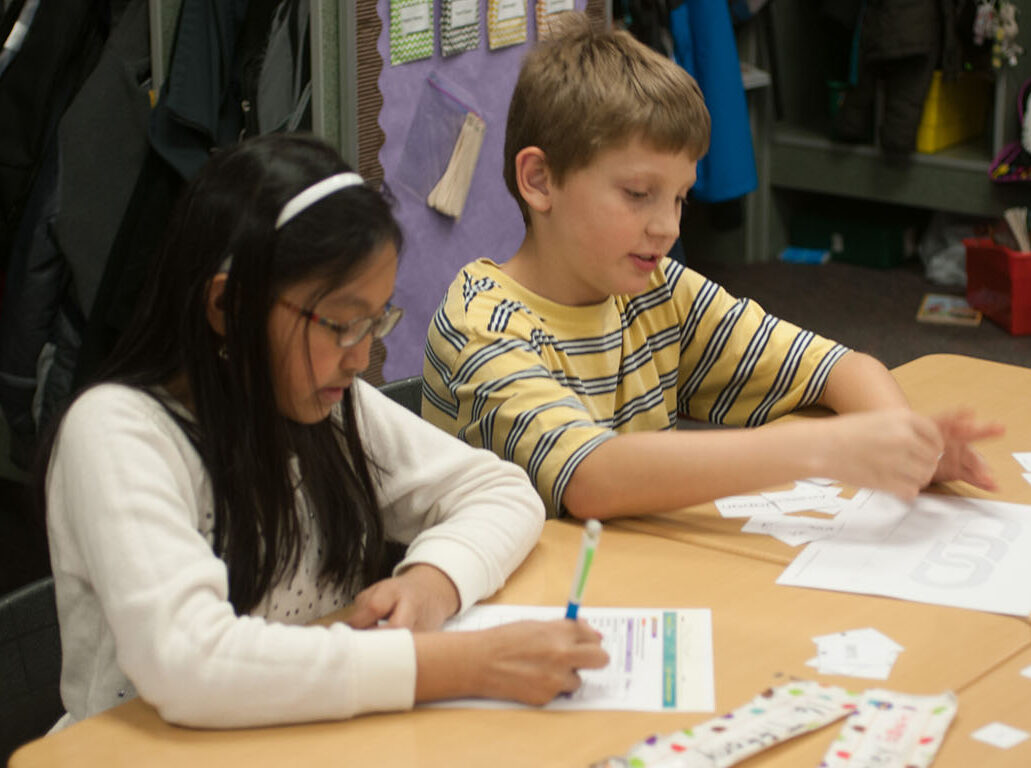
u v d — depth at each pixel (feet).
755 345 5.18
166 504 3.18
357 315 3.21
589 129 4.39
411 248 8.61
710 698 3.06
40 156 8.31
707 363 5.27
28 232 8.28
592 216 4.50
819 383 5.05
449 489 3.93
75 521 3.22
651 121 4.33
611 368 4.93
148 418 3.31
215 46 7.88
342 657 3.02
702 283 5.27
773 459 3.96
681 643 3.31
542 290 4.84
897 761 2.74
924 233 14.58
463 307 4.62
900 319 12.80
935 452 4.04
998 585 3.58
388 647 3.06
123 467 3.18
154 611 3.01
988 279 12.48
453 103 8.49
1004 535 3.89
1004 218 12.25
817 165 14.33
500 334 4.49
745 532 4.00
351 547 3.77
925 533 3.92
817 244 15.03
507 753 2.87
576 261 4.65
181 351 3.32
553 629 3.14
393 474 3.98
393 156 8.28
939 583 3.60
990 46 12.91
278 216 3.14
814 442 3.98
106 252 8.20
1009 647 3.26
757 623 3.41
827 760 2.77
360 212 3.19
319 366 3.24
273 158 3.22
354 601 3.68
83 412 3.32
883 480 3.97
